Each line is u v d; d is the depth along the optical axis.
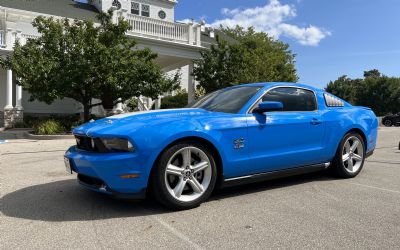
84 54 13.80
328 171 5.92
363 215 3.80
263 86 4.87
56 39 14.03
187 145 3.89
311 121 4.99
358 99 58.91
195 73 20.91
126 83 14.98
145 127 3.73
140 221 3.58
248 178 4.44
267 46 35.94
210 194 4.23
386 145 11.78
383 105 55.88
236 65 20.19
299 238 3.17
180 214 3.80
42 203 4.18
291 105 4.96
